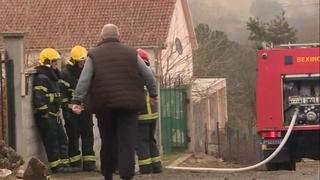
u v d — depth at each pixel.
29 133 11.12
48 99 11.21
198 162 16.14
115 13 37.06
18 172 9.66
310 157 14.20
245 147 19.09
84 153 11.75
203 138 20.86
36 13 37.09
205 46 34.72
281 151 13.98
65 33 35.91
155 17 36.34
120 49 8.09
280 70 13.84
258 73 13.95
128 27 35.81
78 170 11.71
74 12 37.34
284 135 13.89
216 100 30.31
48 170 10.38
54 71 11.33
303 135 14.05
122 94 7.93
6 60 10.84
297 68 13.80
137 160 11.70
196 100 23.84
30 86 11.32
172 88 18.20
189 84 20.27
